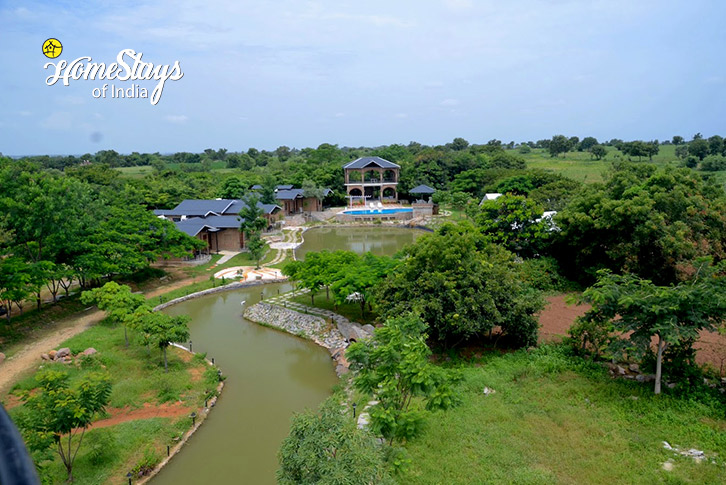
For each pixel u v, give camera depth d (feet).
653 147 326.44
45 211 105.19
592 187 132.77
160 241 146.72
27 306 110.42
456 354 81.25
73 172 260.62
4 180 103.76
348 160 415.03
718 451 52.80
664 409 61.05
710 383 65.92
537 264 124.06
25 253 110.52
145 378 79.61
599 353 76.74
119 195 176.76
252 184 314.14
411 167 327.88
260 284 143.02
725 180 226.79
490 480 49.90
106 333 98.17
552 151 444.55
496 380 70.44
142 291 131.85
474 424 59.67
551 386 67.77
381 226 260.83
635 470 50.42
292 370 87.56
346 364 85.92
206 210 211.00
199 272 153.48
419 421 49.19
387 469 42.52
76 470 56.39
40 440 50.88
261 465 60.95
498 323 79.82
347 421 41.01
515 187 244.01
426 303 78.54
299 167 369.50
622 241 111.96
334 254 116.88
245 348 97.81
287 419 71.41
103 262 115.85
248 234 187.01
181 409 72.13
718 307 61.82
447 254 82.69
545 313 101.19
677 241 102.73
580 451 53.93
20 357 86.38
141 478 57.47
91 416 57.62
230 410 73.97
